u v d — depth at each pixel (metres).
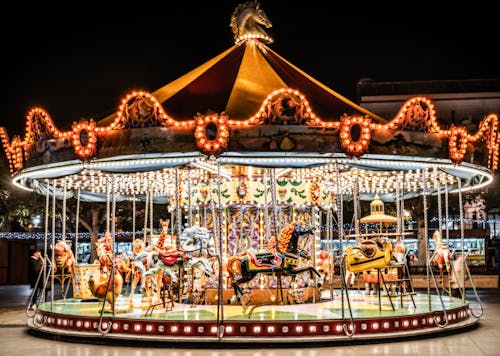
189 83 16.09
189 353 12.09
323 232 39.34
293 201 17.47
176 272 17.77
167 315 14.09
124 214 40.97
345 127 13.61
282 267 14.45
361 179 19.66
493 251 44.78
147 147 13.82
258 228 17.27
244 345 12.64
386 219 18.14
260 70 16.66
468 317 16.61
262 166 14.16
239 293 14.37
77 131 14.33
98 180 19.05
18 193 35.28
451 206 37.16
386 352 12.01
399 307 15.87
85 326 14.09
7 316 20.08
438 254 19.70
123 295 20.67
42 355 12.13
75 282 19.31
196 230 15.45
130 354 12.08
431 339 13.73
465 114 39.25
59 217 39.06
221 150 13.23
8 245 44.16
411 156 14.32
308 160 14.08
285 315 13.89
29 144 15.80
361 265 15.15
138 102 13.90
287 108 13.62
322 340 12.70
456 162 14.90
